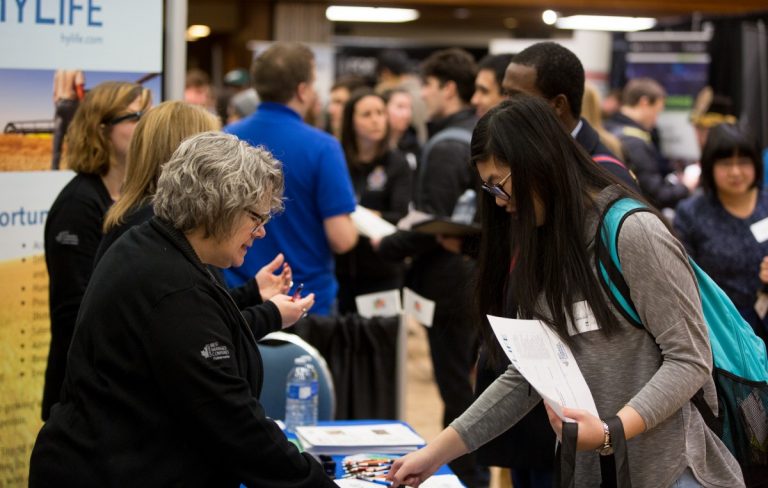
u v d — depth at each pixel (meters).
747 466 1.92
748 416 1.90
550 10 11.03
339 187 3.47
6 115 2.67
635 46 8.62
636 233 1.74
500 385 2.01
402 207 4.82
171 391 1.62
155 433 1.64
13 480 2.79
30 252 2.77
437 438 1.99
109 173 2.56
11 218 2.71
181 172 1.69
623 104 6.32
